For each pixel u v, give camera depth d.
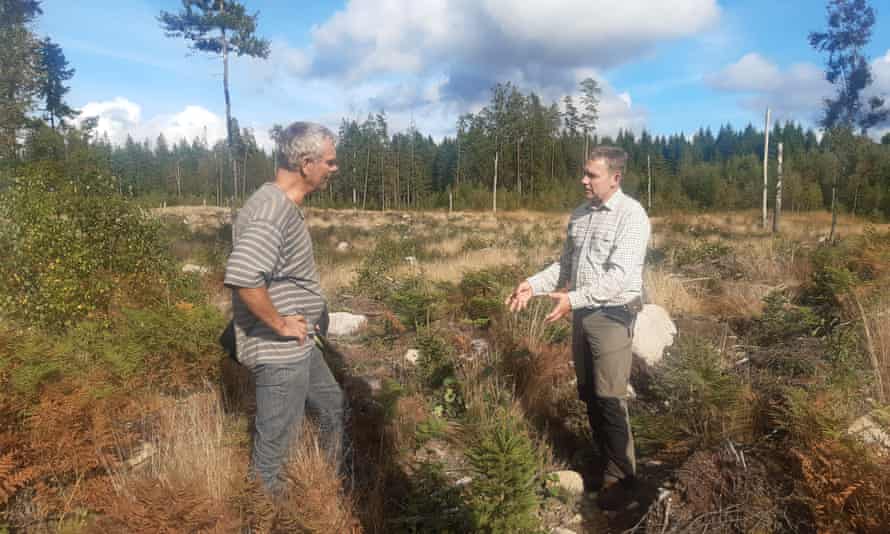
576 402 3.88
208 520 2.19
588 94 48.00
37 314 4.45
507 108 57.56
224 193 72.06
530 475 2.55
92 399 2.86
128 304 4.59
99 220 5.16
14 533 2.42
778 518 2.40
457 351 4.77
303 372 2.57
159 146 87.88
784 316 5.30
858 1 16.36
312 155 2.39
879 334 4.21
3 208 4.78
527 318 5.18
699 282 8.16
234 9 20.80
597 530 2.74
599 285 2.79
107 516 2.27
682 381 3.40
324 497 2.47
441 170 73.88
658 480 2.93
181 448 2.85
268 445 2.54
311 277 2.61
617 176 2.91
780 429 2.92
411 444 3.38
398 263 10.86
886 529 2.12
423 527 2.58
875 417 2.71
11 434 2.62
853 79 16.78
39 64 16.58
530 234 18.08
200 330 3.86
